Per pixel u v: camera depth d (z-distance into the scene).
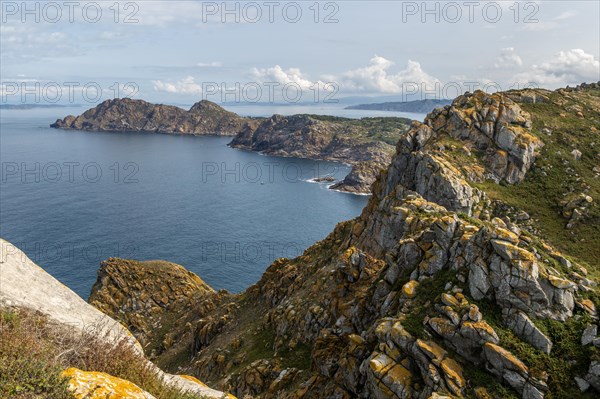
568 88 107.06
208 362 51.41
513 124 76.38
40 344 10.52
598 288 24.25
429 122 78.12
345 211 193.50
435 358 21.88
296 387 32.28
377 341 26.22
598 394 19.81
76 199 193.50
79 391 9.22
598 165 70.31
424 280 27.47
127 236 147.38
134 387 10.30
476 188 64.25
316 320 40.84
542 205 64.88
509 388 20.78
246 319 63.25
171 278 102.06
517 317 22.59
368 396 23.47
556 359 21.19
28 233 140.88
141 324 89.06
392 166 73.69
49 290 14.05
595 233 58.03
